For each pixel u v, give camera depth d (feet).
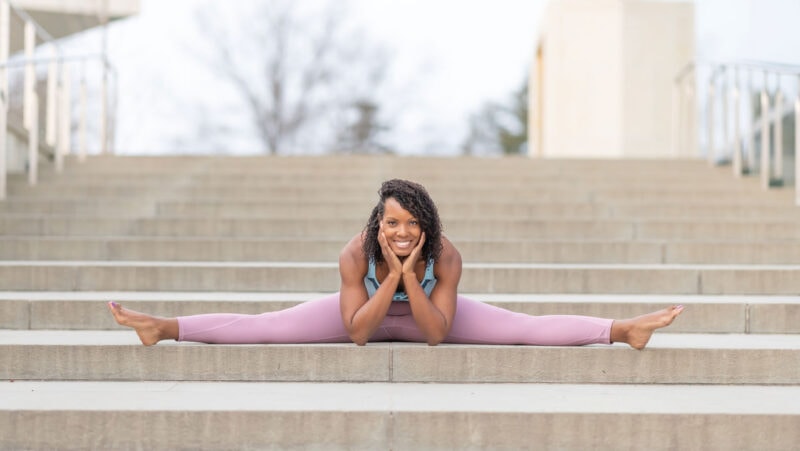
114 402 10.15
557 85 43.96
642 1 43.01
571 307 14.51
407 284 11.08
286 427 9.73
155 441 9.73
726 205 22.54
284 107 87.86
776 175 25.45
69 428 9.70
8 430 9.68
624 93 42.78
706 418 9.74
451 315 11.55
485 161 28.71
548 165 28.71
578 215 22.57
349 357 11.55
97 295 15.58
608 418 9.74
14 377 11.64
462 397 10.57
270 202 22.67
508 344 12.16
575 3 43.68
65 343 11.76
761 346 12.05
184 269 16.85
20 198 23.68
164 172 27.45
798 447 9.71
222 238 20.53
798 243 18.79
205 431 9.73
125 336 12.85
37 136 26.07
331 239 19.80
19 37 27.48
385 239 11.01
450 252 11.66
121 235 20.76
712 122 28.76
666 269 16.76
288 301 14.48
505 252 18.79
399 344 11.94
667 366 11.68
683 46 42.70
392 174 26.84
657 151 42.73
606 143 43.06
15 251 18.69
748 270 16.70
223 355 11.55
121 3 41.45
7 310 14.10
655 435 9.73
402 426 9.74
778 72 22.50
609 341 11.80
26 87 28.09
